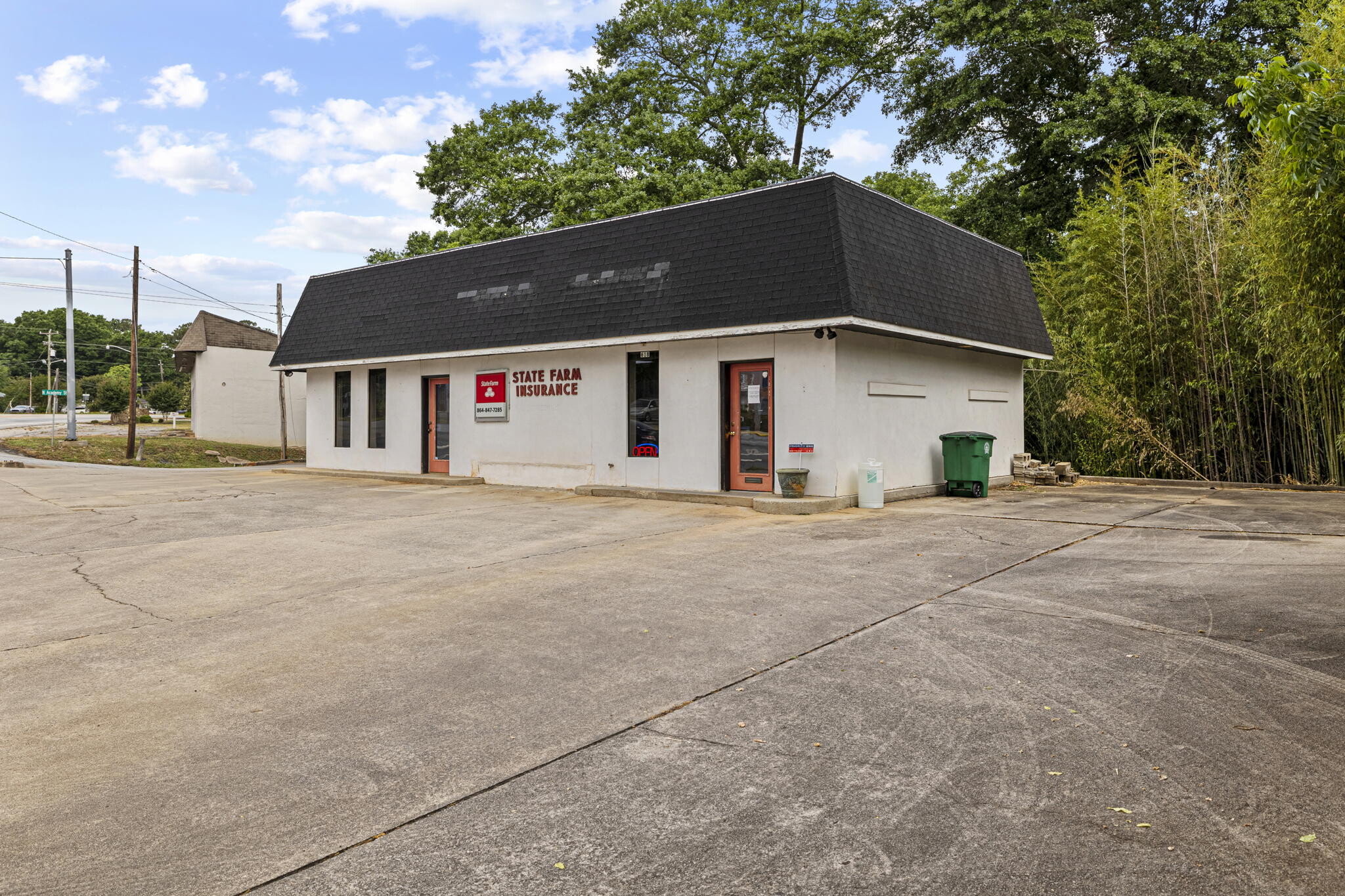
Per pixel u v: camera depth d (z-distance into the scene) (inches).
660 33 1332.4
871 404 549.0
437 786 144.3
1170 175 673.6
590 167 1175.0
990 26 953.5
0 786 146.4
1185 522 436.8
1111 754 152.3
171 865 118.9
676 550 377.4
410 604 281.6
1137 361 659.4
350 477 811.4
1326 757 149.2
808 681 196.2
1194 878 111.6
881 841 123.0
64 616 272.5
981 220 1068.5
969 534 408.8
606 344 590.9
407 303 768.9
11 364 4793.3
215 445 1330.0
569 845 123.3
